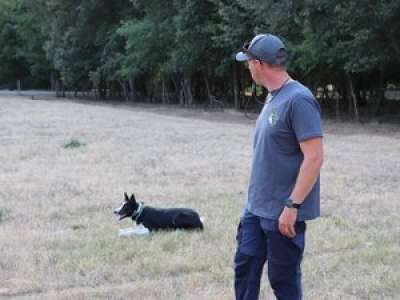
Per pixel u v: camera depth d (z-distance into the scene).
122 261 7.78
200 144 20.41
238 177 14.05
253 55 5.04
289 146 4.97
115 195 12.02
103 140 21.73
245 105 43.41
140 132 24.72
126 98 59.28
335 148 19.59
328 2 25.61
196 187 12.84
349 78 32.16
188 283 6.95
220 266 7.57
